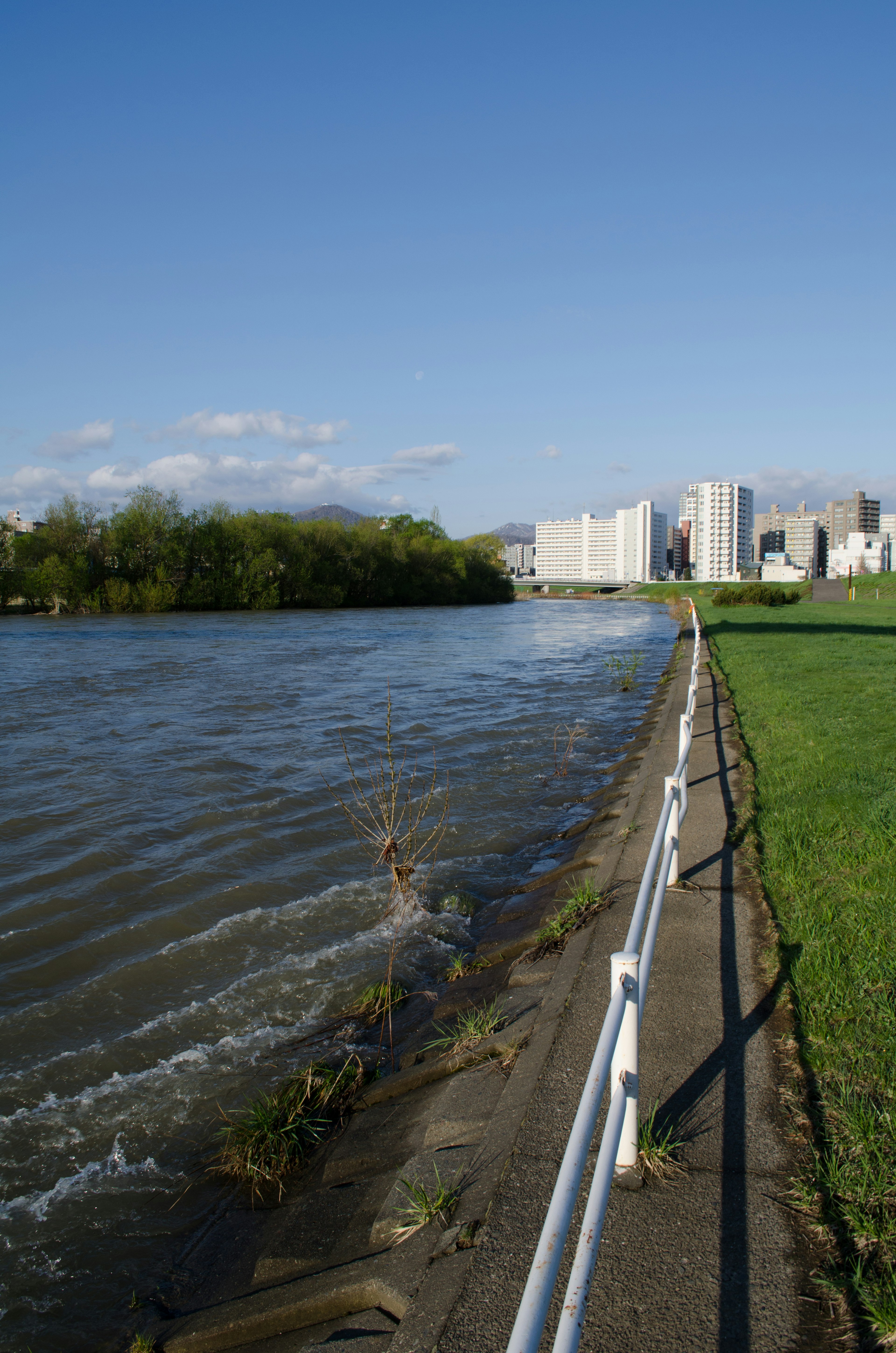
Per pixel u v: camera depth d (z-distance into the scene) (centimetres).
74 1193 444
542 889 787
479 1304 268
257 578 7250
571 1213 192
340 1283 312
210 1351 319
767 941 528
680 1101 369
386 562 8994
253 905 820
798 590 8019
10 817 1097
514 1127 368
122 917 800
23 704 2034
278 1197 423
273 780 1290
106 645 3719
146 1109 510
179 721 1800
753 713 1409
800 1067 387
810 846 687
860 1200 301
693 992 468
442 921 762
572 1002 473
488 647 3878
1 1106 519
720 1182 318
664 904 603
